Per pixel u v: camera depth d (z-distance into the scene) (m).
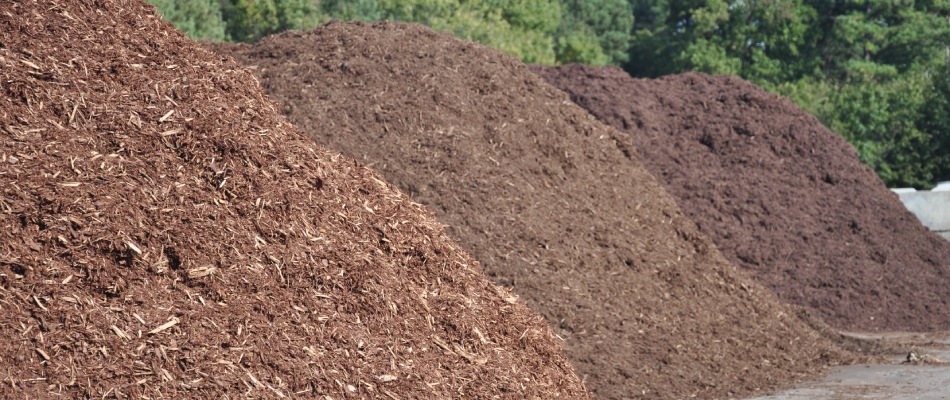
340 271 5.43
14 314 4.40
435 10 35.44
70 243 4.77
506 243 8.14
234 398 4.45
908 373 8.52
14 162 5.00
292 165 5.89
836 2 43.22
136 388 4.32
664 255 9.39
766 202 14.14
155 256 4.92
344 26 11.09
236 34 31.80
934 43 41.12
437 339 5.51
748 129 15.58
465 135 9.30
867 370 8.75
